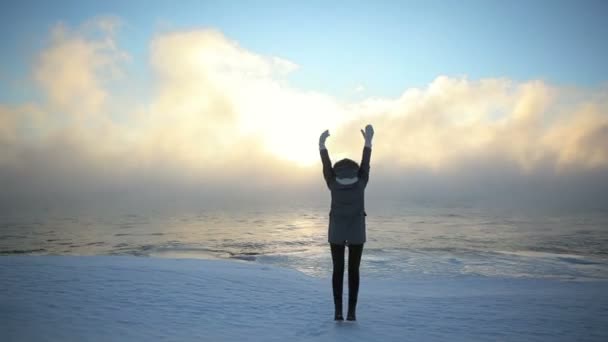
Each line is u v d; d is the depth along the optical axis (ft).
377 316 14.33
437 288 34.88
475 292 30.22
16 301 14.53
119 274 22.17
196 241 171.83
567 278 55.67
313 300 17.66
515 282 40.88
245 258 80.28
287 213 497.87
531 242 151.43
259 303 16.62
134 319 12.92
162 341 10.59
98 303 14.97
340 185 12.44
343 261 13.10
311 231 222.69
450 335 11.68
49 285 18.42
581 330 12.35
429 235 192.03
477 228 251.39
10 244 193.47
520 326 12.85
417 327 12.62
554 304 16.88
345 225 12.57
